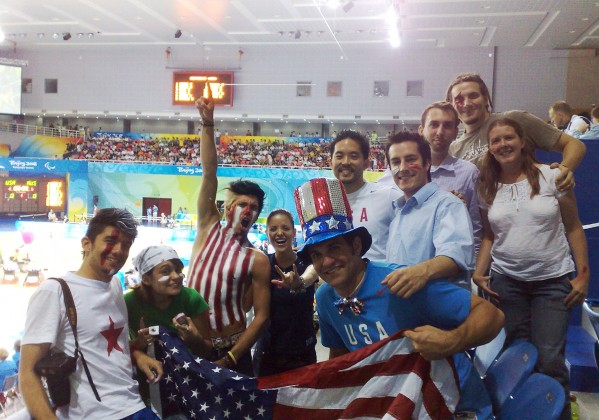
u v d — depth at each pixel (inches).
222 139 1156.5
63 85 1175.6
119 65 1155.3
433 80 1045.8
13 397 144.8
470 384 91.4
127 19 911.0
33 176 1052.5
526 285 117.1
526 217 113.9
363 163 135.9
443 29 888.9
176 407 105.0
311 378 96.9
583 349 173.5
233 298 121.6
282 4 786.8
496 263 121.3
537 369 110.9
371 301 91.7
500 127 114.8
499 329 84.1
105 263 95.4
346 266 89.6
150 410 96.7
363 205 135.3
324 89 1092.5
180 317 107.0
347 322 95.5
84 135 1195.3
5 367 257.9
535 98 1004.6
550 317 111.9
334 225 88.3
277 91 1109.7
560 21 808.9
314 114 1098.7
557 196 113.5
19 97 1019.3
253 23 906.1
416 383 87.3
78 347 91.4
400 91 1062.4
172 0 790.5
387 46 1032.8
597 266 201.0
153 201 1078.4
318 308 102.9
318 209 89.4
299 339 135.9
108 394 92.4
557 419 81.8
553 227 113.3
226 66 1119.0
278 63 1103.6
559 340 110.3
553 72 995.3
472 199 129.4
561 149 127.0
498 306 121.2
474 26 860.6
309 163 1092.5
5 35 1045.8
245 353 122.3
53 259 753.6
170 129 1235.2
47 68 1178.0
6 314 561.0
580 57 981.2
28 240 826.8
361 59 1074.7
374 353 91.3
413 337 84.0
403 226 107.2
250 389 99.7
